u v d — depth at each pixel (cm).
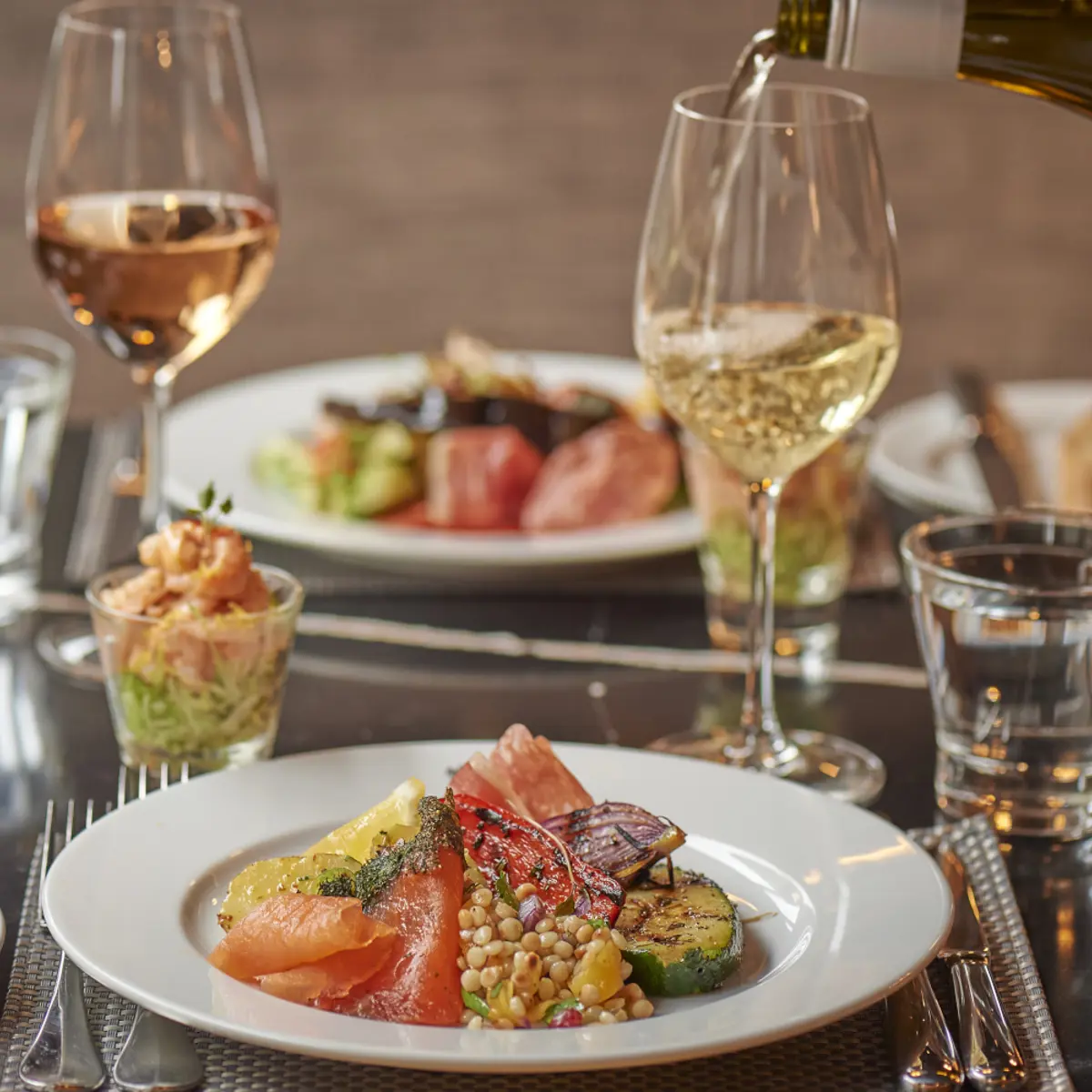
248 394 212
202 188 145
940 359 429
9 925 100
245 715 120
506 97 400
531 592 168
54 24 385
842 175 114
